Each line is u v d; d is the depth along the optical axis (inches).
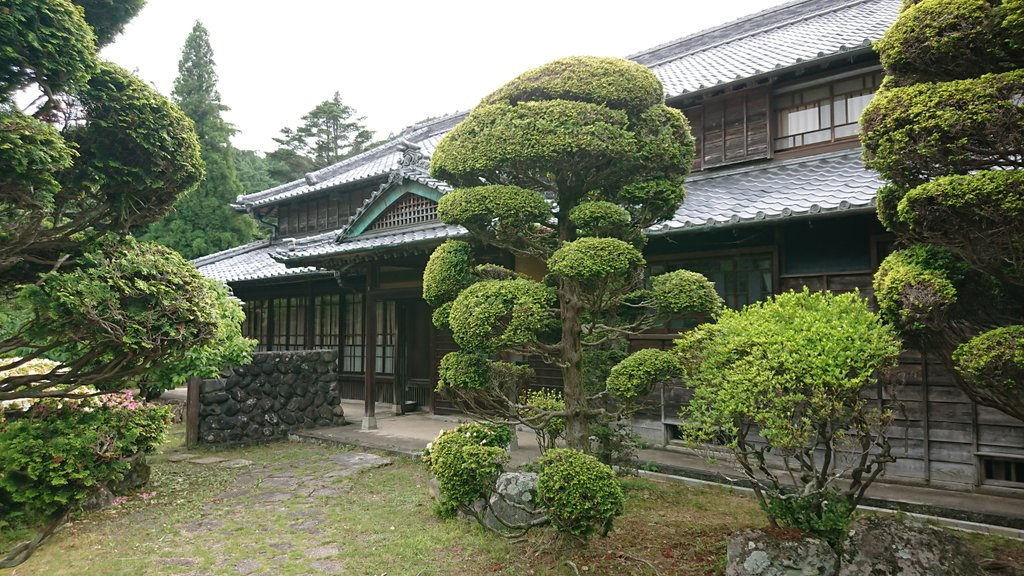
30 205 131.6
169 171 155.6
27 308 151.6
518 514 190.4
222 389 353.1
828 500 152.3
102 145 146.1
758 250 267.0
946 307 140.9
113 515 220.7
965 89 134.2
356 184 555.8
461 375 171.5
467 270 187.3
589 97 175.0
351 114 1306.6
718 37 522.9
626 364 173.5
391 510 221.8
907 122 140.1
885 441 145.4
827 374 130.3
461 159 175.8
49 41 123.6
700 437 153.6
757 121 330.3
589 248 153.9
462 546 184.7
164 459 315.0
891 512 206.4
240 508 229.1
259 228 852.6
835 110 310.3
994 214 126.5
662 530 190.1
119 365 168.6
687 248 288.8
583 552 172.2
